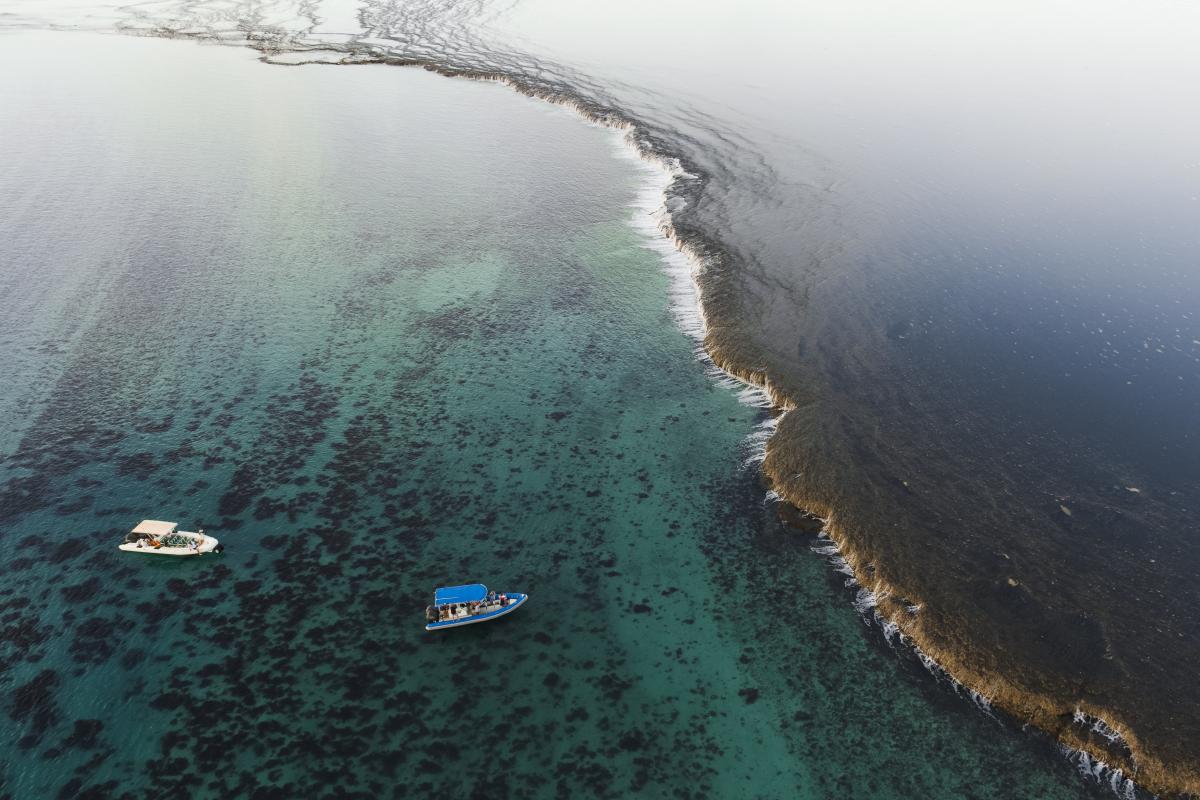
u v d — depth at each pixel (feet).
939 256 201.46
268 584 112.78
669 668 104.22
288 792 87.20
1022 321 174.19
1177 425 143.33
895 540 119.34
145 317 172.04
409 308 183.21
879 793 90.12
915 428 142.61
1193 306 178.09
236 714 94.99
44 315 169.58
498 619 109.91
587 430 147.43
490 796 88.33
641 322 181.47
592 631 108.99
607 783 90.22
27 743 90.17
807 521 127.54
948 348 165.37
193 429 141.38
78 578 111.34
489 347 170.71
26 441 135.33
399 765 90.79
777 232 214.07
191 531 119.75
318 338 169.99
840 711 99.19
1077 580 112.27
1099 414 146.30
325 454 138.21
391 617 109.09
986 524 122.11
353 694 98.43
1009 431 141.90
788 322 174.19
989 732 96.48
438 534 123.54
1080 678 98.94
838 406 147.95
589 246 215.51
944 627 106.63
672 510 130.31
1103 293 183.73
